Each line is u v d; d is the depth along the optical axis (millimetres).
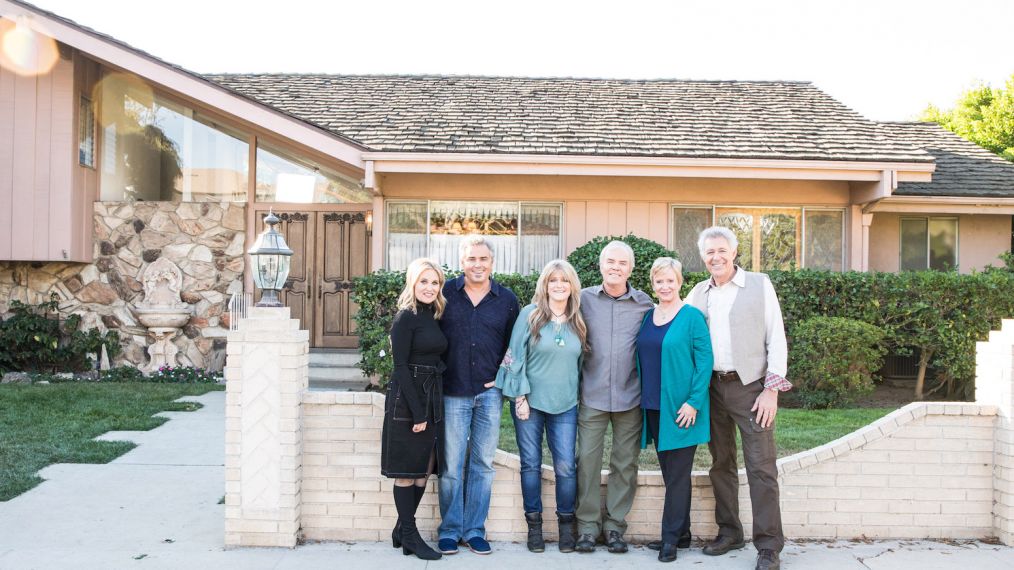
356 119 11297
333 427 4430
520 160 9867
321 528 4434
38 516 4797
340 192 11250
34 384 9797
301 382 4406
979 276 9078
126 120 11375
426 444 4086
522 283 9438
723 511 4332
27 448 6312
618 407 4242
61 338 10938
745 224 10922
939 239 11438
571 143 10312
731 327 4164
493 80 13836
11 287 10945
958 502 4531
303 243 11266
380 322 9102
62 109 10422
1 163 10383
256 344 4281
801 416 7773
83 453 6238
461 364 4250
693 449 4195
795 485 4527
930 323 9109
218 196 11336
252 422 4281
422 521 4465
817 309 9227
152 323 10570
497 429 4320
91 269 11000
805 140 10648
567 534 4301
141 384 9930
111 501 5117
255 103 9836
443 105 12094
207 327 10977
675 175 10008
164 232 11070
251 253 4348
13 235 10383
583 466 4305
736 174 9977
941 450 4539
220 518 4793
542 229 10844
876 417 7738
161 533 4508
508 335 4371
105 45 9805
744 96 12984
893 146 10469
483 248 4289
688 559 4191
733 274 4270
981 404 4566
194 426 7445
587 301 4363
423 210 10805
